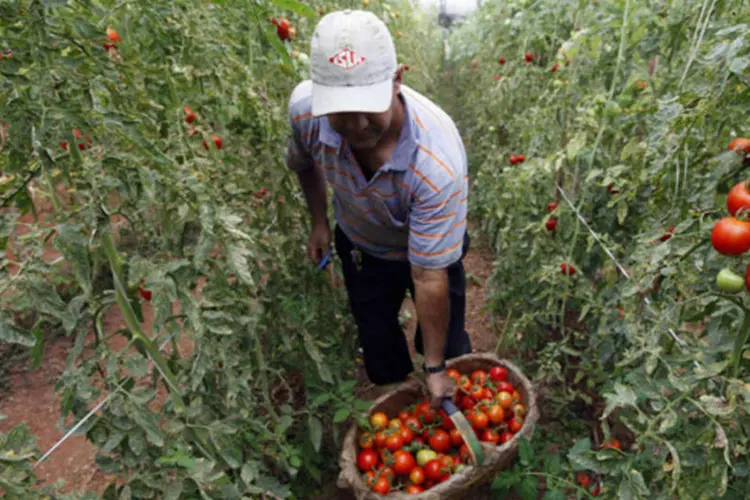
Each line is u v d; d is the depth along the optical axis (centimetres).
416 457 215
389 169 170
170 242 173
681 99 136
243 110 194
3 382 296
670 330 147
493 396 226
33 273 111
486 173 427
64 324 113
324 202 240
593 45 232
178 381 153
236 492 156
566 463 231
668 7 211
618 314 217
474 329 337
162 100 169
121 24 167
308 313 217
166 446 144
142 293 148
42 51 106
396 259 222
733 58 122
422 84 634
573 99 269
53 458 254
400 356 254
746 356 116
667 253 126
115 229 238
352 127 153
